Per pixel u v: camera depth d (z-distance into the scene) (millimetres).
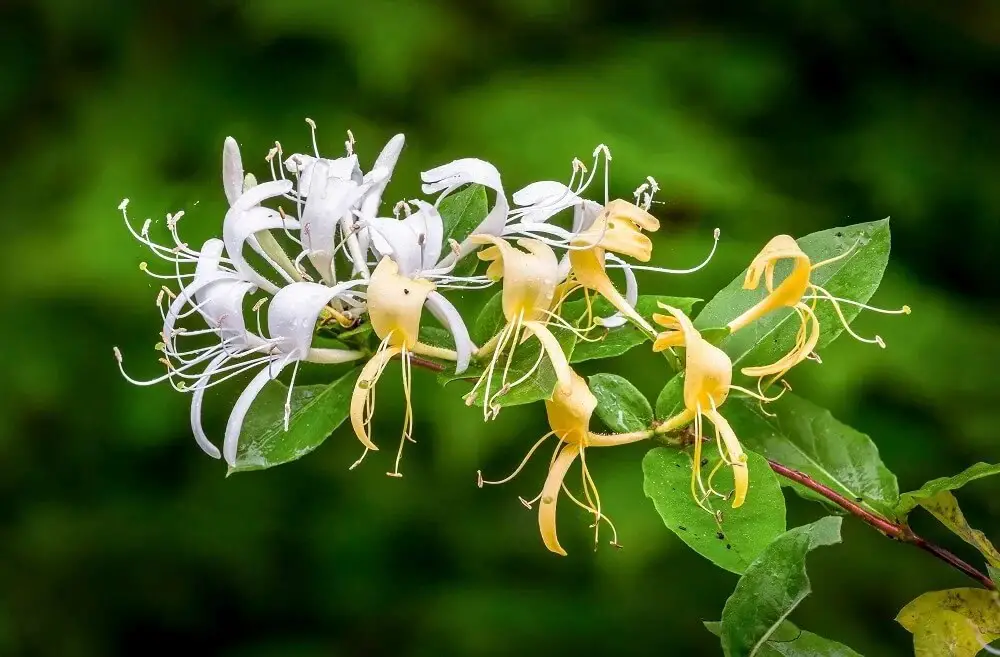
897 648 823
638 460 815
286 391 603
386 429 831
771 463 619
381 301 568
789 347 608
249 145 841
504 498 831
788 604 553
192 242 810
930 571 828
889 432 828
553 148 801
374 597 855
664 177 792
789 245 583
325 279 590
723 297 612
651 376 789
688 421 586
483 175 581
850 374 794
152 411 823
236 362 604
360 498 842
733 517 575
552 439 823
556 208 591
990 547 602
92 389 842
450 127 825
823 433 637
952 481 597
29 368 834
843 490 630
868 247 609
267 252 594
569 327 573
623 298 599
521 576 850
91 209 825
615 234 583
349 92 865
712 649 820
